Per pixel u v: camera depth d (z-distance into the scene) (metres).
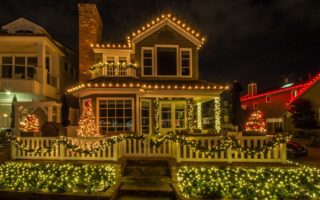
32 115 15.40
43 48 19.11
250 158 11.38
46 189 10.05
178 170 10.56
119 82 15.42
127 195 9.74
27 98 20.34
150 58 18.45
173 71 18.52
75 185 10.25
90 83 14.91
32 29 21.06
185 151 11.40
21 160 11.67
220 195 9.53
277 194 9.76
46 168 10.93
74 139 12.08
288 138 11.22
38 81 19.00
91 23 19.27
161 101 18.92
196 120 20.64
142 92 15.83
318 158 18.34
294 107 31.41
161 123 18.83
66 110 16.17
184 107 19.12
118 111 15.23
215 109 17.69
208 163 11.06
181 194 9.24
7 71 21.42
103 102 15.21
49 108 17.72
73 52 26.91
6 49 20.91
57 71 22.09
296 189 9.92
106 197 8.89
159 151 12.28
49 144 11.98
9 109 20.09
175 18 18.44
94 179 10.44
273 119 40.97
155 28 18.45
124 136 12.10
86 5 19.27
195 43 18.75
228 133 13.22
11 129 16.70
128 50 18.80
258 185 10.04
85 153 11.52
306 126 30.25
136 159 11.69
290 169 10.54
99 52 18.86
